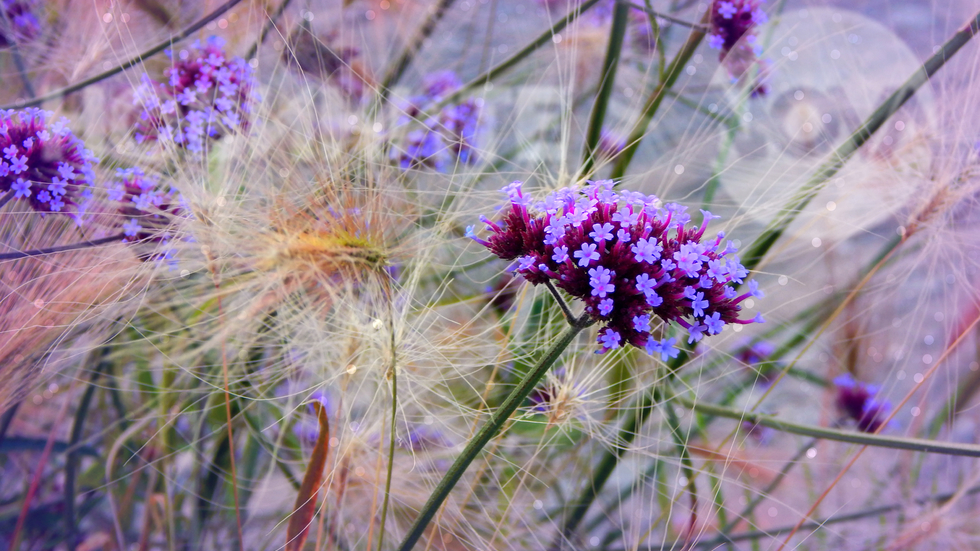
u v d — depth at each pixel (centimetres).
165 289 58
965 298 67
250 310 56
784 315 68
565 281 51
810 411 71
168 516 61
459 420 60
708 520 60
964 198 62
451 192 60
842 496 68
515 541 61
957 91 61
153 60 61
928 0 81
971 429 72
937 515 67
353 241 55
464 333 59
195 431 61
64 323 56
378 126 59
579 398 57
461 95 64
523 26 75
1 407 56
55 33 62
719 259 51
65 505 61
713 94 68
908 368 74
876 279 67
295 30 62
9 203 56
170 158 57
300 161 57
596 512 66
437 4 65
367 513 60
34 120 55
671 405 62
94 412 64
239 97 58
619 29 60
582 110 68
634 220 50
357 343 56
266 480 61
